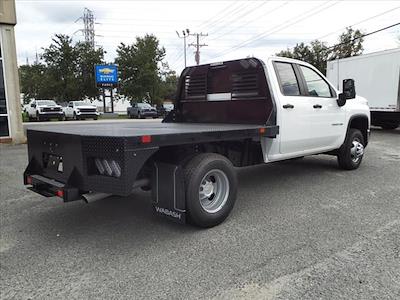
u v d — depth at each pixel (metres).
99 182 3.41
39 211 4.86
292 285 2.85
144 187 4.26
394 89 14.31
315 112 5.92
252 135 4.58
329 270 3.08
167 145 3.54
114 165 3.32
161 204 3.96
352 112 6.96
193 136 3.78
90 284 2.92
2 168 8.00
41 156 4.23
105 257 3.41
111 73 41.12
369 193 5.53
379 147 10.73
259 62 5.27
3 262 3.34
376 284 2.84
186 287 2.85
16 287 2.90
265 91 5.25
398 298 2.64
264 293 2.74
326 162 8.21
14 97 12.62
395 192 5.58
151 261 3.30
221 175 4.18
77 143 3.57
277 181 6.40
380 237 3.78
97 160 3.48
